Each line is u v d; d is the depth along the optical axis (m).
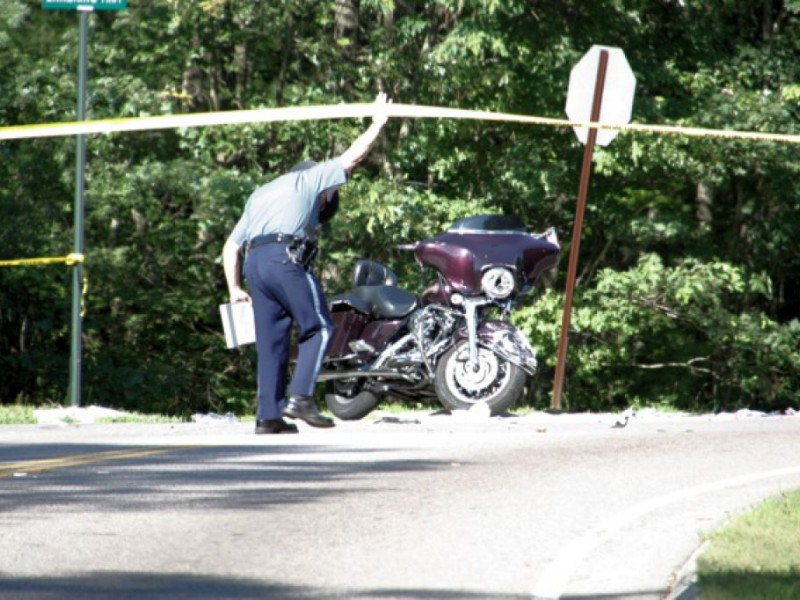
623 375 81.19
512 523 20.52
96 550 18.27
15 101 64.44
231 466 25.64
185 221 71.44
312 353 25.70
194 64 69.50
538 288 77.44
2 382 71.12
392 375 36.94
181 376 72.38
